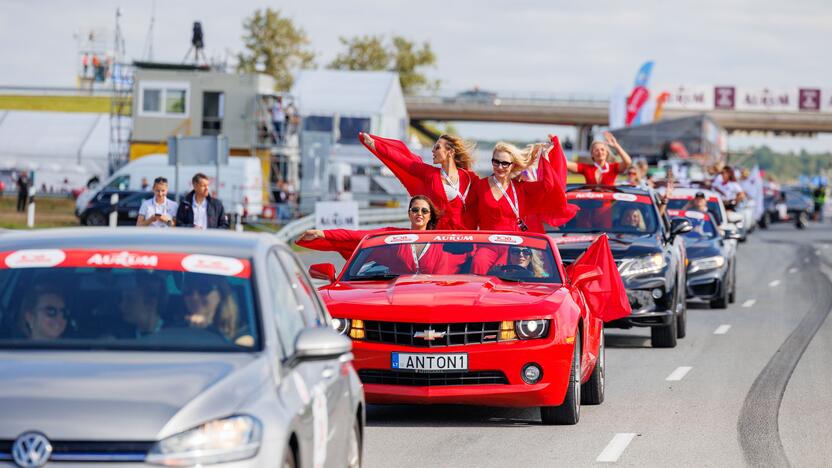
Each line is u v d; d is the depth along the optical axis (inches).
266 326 451.2
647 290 1205.7
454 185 924.0
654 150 4542.3
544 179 926.4
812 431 794.2
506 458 687.7
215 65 4911.4
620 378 1031.6
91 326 449.1
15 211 4067.4
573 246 1181.1
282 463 402.3
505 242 848.9
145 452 381.1
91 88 6254.9
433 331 743.1
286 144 4830.2
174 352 437.1
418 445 722.2
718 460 695.7
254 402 405.4
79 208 3644.2
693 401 912.3
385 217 3201.3
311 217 2743.6
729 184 2432.3
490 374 746.8
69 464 377.4
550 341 748.6
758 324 1503.4
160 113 4827.8
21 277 470.9
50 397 391.5
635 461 687.7
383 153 932.6
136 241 492.4
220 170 3841.0
